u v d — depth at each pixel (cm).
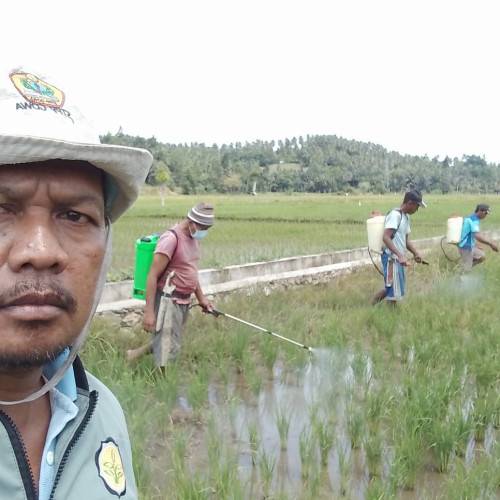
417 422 461
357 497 394
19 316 94
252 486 400
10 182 96
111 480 120
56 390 117
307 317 832
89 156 100
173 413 526
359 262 1259
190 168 9319
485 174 14325
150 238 602
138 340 685
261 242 1616
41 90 101
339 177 11462
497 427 513
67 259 101
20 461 105
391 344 698
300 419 521
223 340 677
